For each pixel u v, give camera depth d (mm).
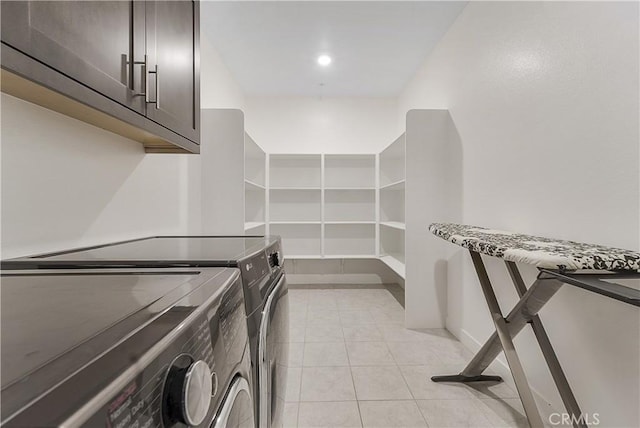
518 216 1695
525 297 1306
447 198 2547
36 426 223
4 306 490
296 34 2621
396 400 1642
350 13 2350
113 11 852
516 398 1657
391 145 3232
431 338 2408
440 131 2561
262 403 840
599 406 1224
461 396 1675
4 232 884
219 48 2832
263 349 853
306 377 1862
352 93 3922
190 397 391
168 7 1169
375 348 2242
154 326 411
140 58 981
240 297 719
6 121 882
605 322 1200
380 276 4102
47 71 642
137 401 315
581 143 1303
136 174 1548
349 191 4062
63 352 326
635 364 1094
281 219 4043
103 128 1269
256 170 3910
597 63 1229
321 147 4027
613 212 1167
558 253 996
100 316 446
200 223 2396
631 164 1103
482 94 2045
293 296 3533
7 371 283
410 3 2232
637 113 1082
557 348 1429
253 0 2205
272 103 4008
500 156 1852
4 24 552
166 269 800
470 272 2225
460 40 2338
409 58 3031
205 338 481
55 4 657
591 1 1255
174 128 1228
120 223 1419
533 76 1580
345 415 1527
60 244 1071
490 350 1662
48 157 1021
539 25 1536
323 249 3779
